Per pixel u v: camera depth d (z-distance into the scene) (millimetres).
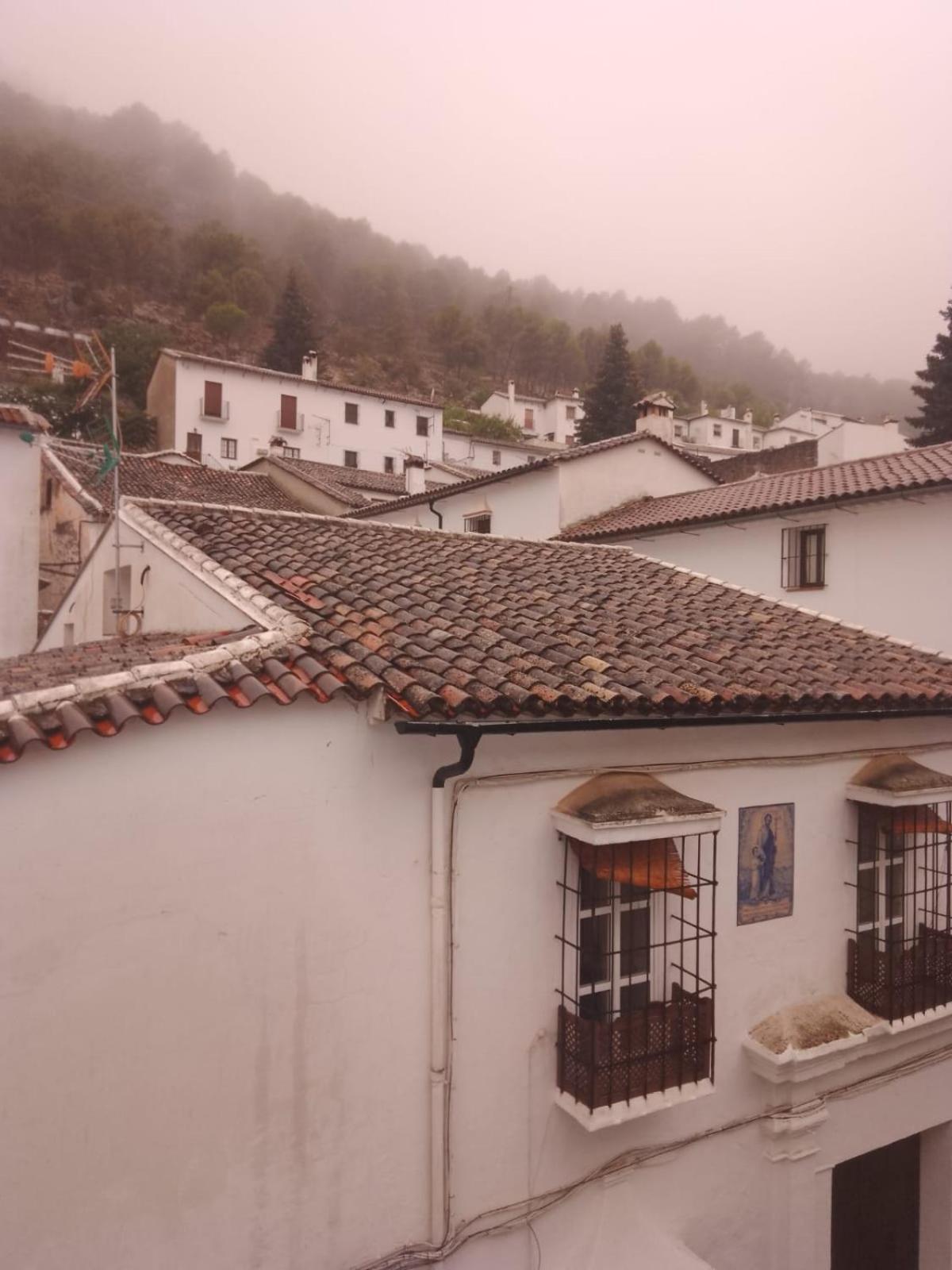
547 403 66312
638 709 5137
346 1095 4738
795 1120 6223
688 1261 5406
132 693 4148
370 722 4785
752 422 74500
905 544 13680
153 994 4188
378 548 8180
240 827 4406
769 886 6355
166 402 43250
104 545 9516
